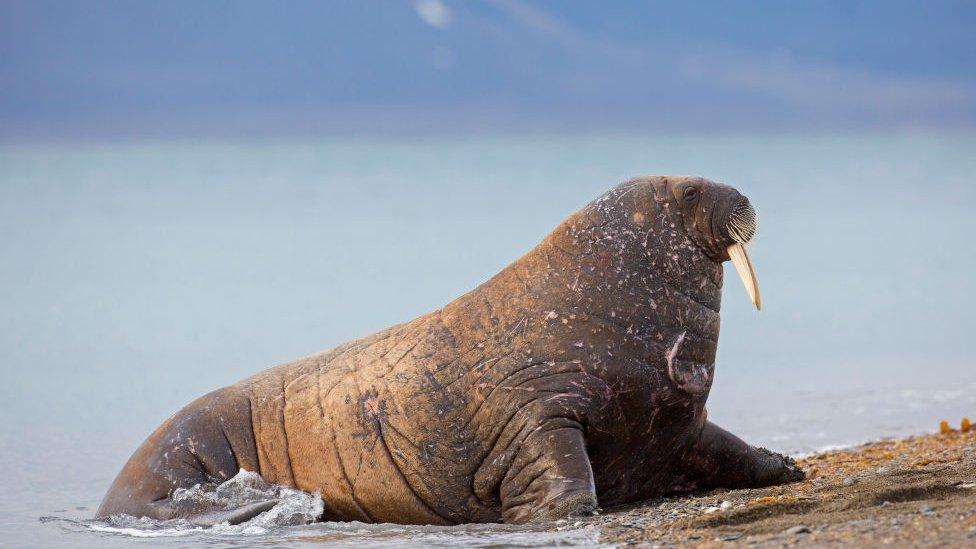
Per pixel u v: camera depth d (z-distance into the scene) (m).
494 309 36.75
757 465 39.12
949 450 43.34
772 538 27.53
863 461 43.06
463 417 35.59
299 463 37.31
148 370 72.75
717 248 37.03
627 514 33.34
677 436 37.19
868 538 26.34
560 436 34.38
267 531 34.59
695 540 28.66
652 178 38.06
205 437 37.97
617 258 36.59
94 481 46.88
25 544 34.69
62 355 78.00
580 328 35.75
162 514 36.62
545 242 37.47
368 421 36.47
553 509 33.25
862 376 68.12
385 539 32.69
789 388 65.00
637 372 35.50
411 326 38.00
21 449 52.53
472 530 33.12
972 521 26.64
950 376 67.81
